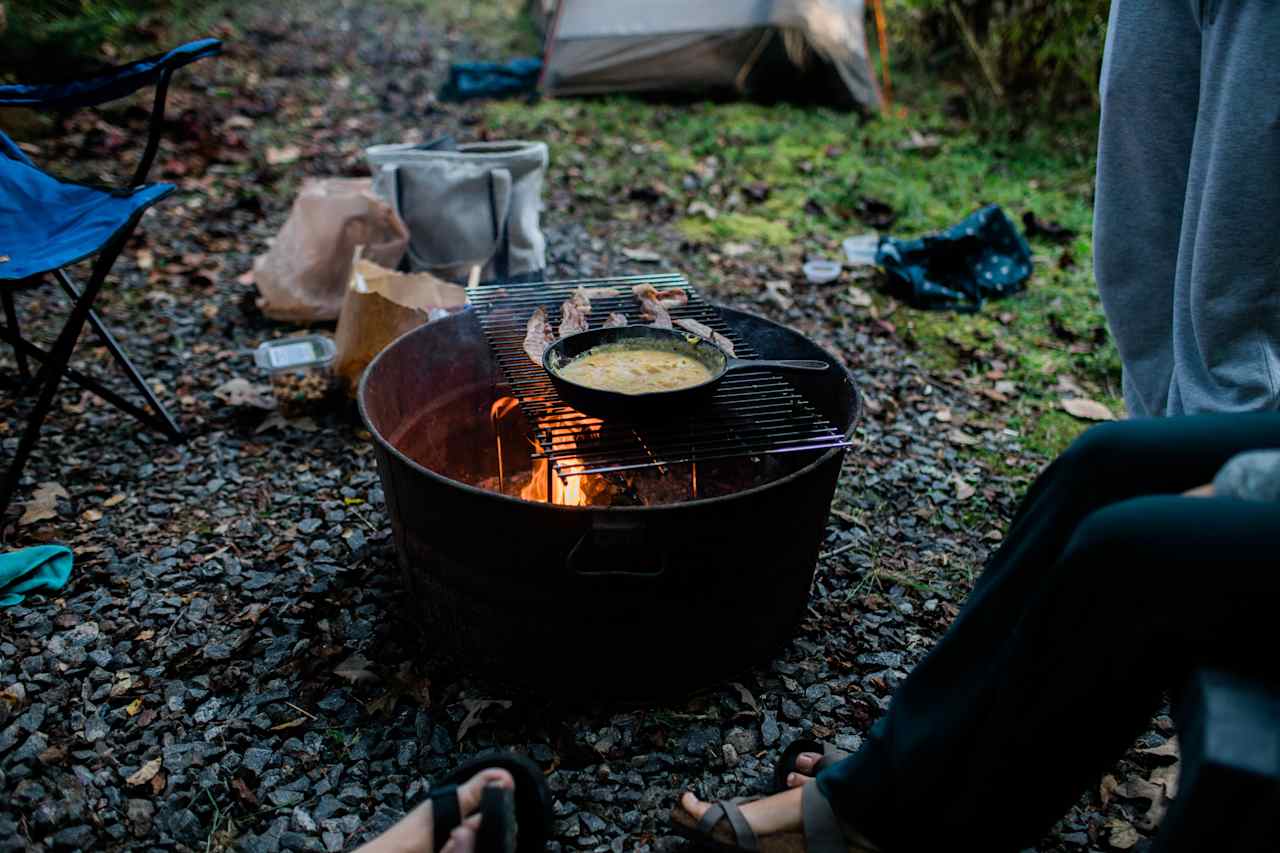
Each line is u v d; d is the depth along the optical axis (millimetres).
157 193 2404
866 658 2172
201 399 3055
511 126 5699
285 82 6383
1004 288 3947
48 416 2902
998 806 1337
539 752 1899
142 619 2168
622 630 1874
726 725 1992
